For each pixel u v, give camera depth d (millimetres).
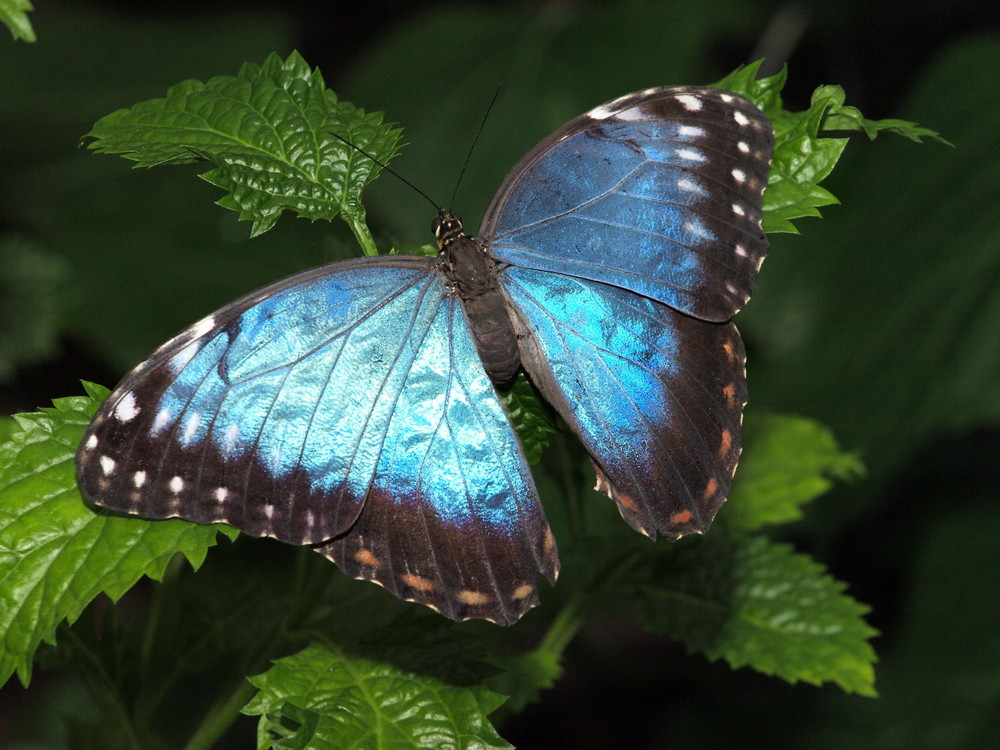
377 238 770
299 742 719
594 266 744
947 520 940
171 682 773
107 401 716
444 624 741
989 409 863
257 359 724
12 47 1105
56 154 1059
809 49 1097
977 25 1077
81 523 722
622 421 742
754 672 958
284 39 1136
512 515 734
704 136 741
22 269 884
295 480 725
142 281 1005
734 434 742
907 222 890
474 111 962
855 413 879
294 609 751
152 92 1092
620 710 990
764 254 738
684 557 784
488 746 724
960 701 884
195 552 720
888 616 987
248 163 742
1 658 711
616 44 973
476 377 739
